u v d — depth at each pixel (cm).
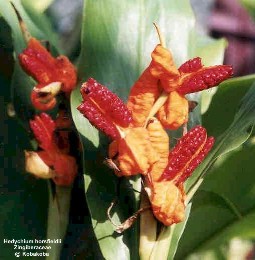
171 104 28
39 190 34
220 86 35
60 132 30
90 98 27
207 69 28
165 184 28
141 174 28
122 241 29
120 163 28
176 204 28
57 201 31
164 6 33
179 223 29
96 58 31
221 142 30
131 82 32
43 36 35
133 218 28
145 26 32
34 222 34
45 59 30
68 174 30
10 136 35
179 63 32
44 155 30
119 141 27
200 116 32
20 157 34
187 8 33
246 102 31
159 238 28
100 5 32
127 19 32
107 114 27
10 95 35
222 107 35
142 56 32
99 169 30
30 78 34
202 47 39
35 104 30
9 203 34
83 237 32
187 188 29
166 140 28
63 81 30
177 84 28
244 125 30
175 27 33
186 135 28
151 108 28
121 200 29
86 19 31
